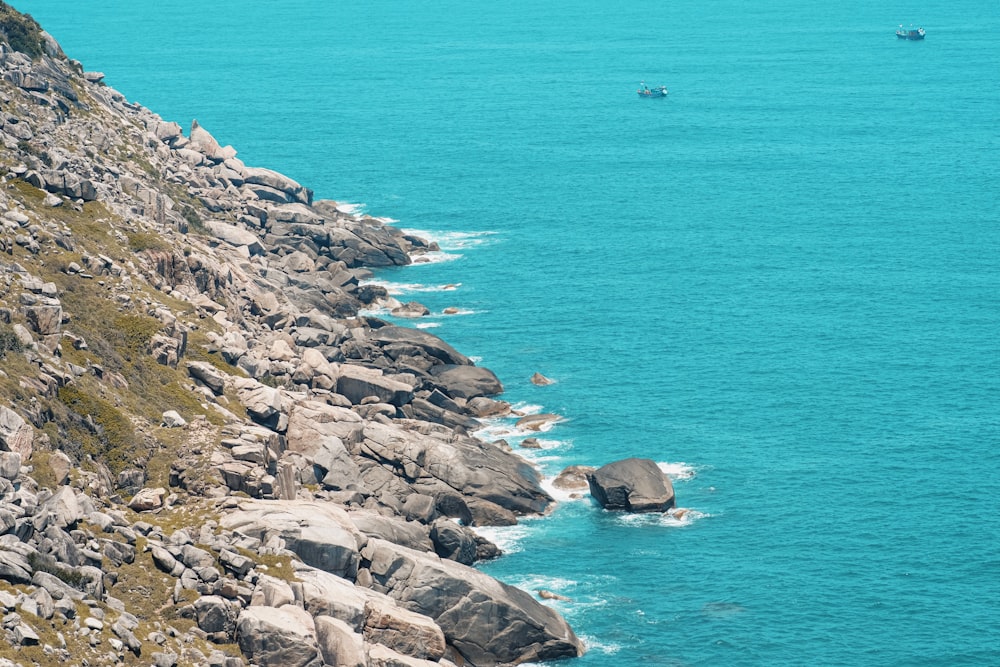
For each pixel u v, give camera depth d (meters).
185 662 144.88
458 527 199.00
